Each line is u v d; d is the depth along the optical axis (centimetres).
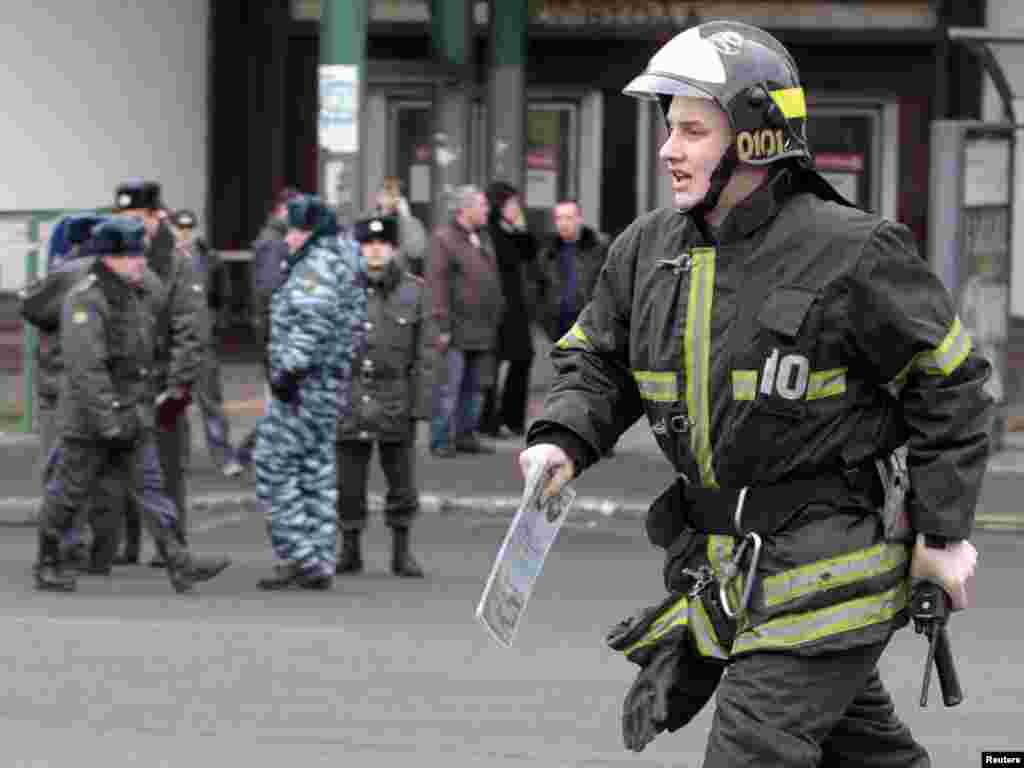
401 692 1535
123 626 1806
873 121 4106
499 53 3716
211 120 4053
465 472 2830
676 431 821
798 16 4072
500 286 3022
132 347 1981
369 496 2638
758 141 805
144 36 3944
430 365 2116
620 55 4056
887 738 871
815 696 790
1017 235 3659
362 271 2056
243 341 4041
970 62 4053
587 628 1823
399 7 4069
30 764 1305
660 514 831
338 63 2959
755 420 804
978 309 2991
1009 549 2388
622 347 853
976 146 2962
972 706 1516
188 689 1538
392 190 3253
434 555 2302
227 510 2622
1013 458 3002
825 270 799
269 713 1458
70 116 3872
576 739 1390
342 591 2038
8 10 3803
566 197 4081
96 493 2086
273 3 4053
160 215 2102
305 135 4094
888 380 805
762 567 806
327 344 2017
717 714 798
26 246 3081
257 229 4078
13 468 2817
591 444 845
